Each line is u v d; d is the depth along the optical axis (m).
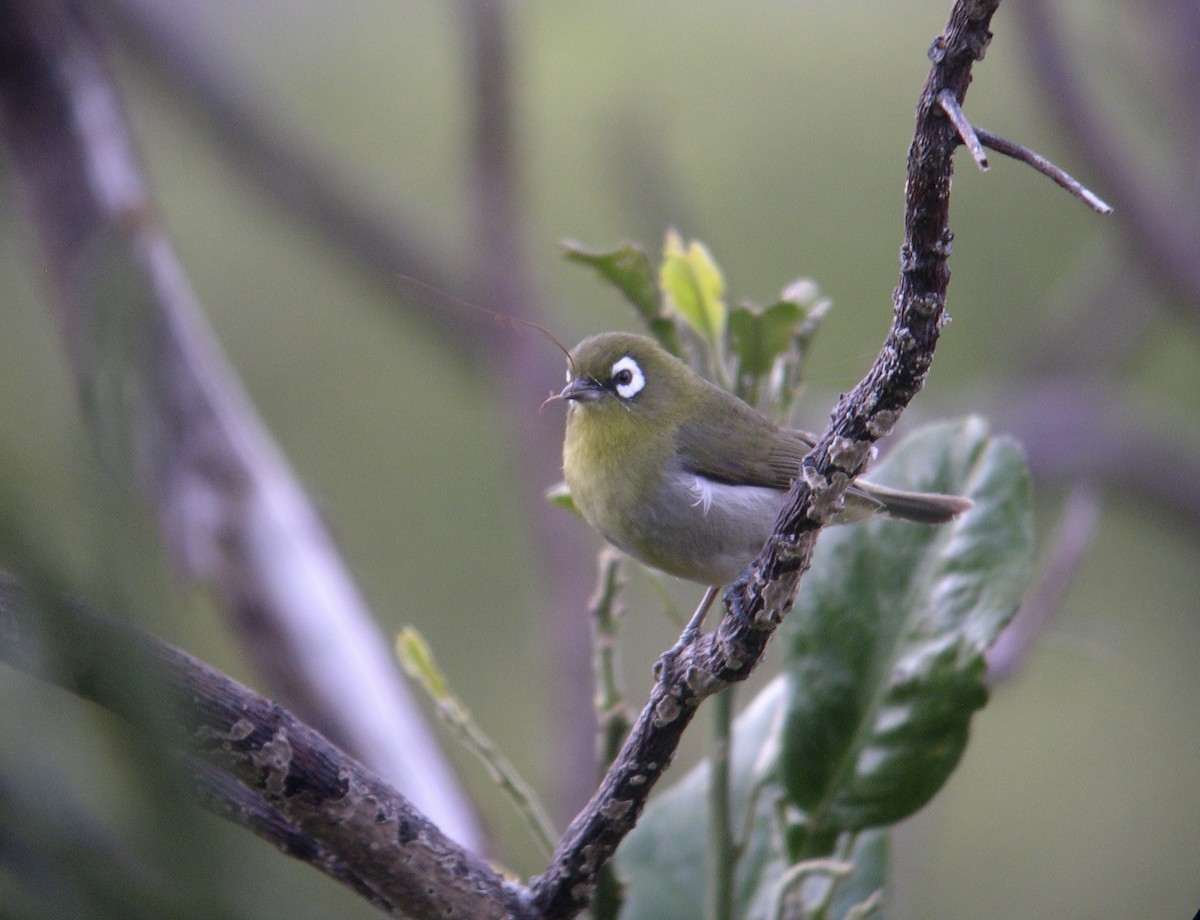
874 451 4.63
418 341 14.91
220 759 4.05
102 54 9.28
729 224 14.34
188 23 14.20
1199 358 18.20
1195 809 13.95
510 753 13.87
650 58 14.64
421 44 15.37
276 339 14.73
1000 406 15.89
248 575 8.55
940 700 5.61
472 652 14.26
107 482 1.94
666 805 6.73
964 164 15.75
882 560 5.84
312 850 4.39
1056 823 13.80
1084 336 16.28
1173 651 15.95
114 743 1.98
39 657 1.92
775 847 6.38
